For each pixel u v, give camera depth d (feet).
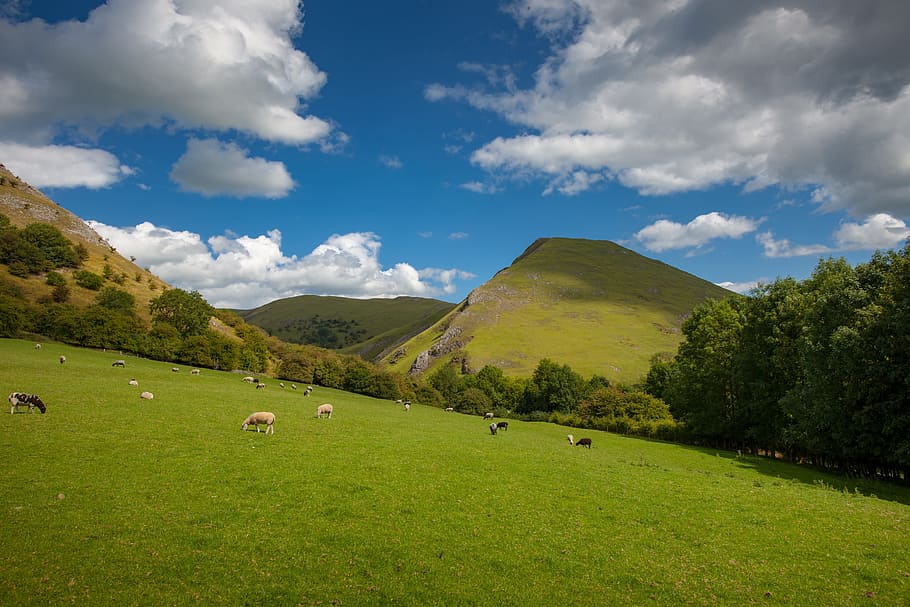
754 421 221.25
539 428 294.87
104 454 82.58
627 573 52.31
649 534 64.80
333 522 61.57
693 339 274.16
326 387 453.99
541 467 106.11
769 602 47.24
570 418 367.86
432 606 43.91
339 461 94.17
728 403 246.68
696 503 81.15
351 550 53.93
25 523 52.80
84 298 432.25
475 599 45.50
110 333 361.71
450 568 51.21
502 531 62.59
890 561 57.16
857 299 156.15
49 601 39.55
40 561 45.34
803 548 60.80
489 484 85.97
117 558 47.47
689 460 174.60
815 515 76.38
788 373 202.18
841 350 147.64
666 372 413.59
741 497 87.76
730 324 253.44
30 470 70.38
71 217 634.84
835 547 61.41
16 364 199.31
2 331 317.22
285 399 225.97
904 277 148.56
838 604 46.93
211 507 63.00
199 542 52.65
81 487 65.46
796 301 200.44
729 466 164.86
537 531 63.31
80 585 42.32
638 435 306.76
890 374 138.00
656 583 50.37
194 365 399.24
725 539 63.67
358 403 313.12
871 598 48.14
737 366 229.25
